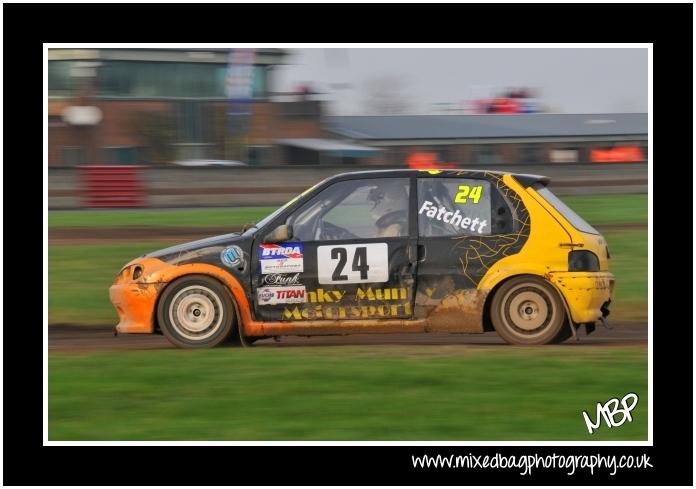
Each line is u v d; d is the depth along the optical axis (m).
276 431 12.02
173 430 12.11
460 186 17.67
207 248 17.73
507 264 17.27
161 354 16.73
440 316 17.41
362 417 12.57
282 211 17.83
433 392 13.71
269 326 17.55
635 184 55.28
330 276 17.47
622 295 25.05
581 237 17.38
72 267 29.31
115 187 49.50
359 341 19.27
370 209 17.72
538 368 15.17
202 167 53.59
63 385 14.29
